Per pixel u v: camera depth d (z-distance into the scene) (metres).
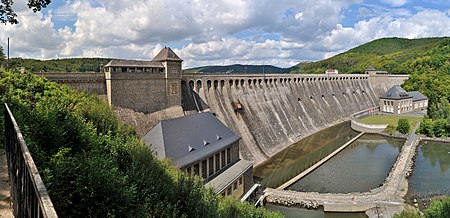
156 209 21.84
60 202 13.82
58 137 19.69
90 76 56.44
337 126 122.25
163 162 35.22
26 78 45.56
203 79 80.94
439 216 38.12
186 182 28.22
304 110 115.44
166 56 67.06
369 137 103.69
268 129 91.50
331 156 80.56
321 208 51.38
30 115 21.89
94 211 14.98
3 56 68.38
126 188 18.41
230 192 48.16
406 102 144.88
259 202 52.75
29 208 8.29
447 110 107.00
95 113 40.38
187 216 24.69
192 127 51.09
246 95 93.50
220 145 52.84
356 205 49.88
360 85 165.50
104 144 27.67
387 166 73.38
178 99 69.88
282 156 83.12
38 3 27.17
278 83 111.31
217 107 81.94
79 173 15.41
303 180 64.69
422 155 82.19
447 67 176.00
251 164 56.28
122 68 59.62
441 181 62.94
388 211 48.88
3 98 33.34
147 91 63.41
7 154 18.42
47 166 14.98
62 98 43.31
